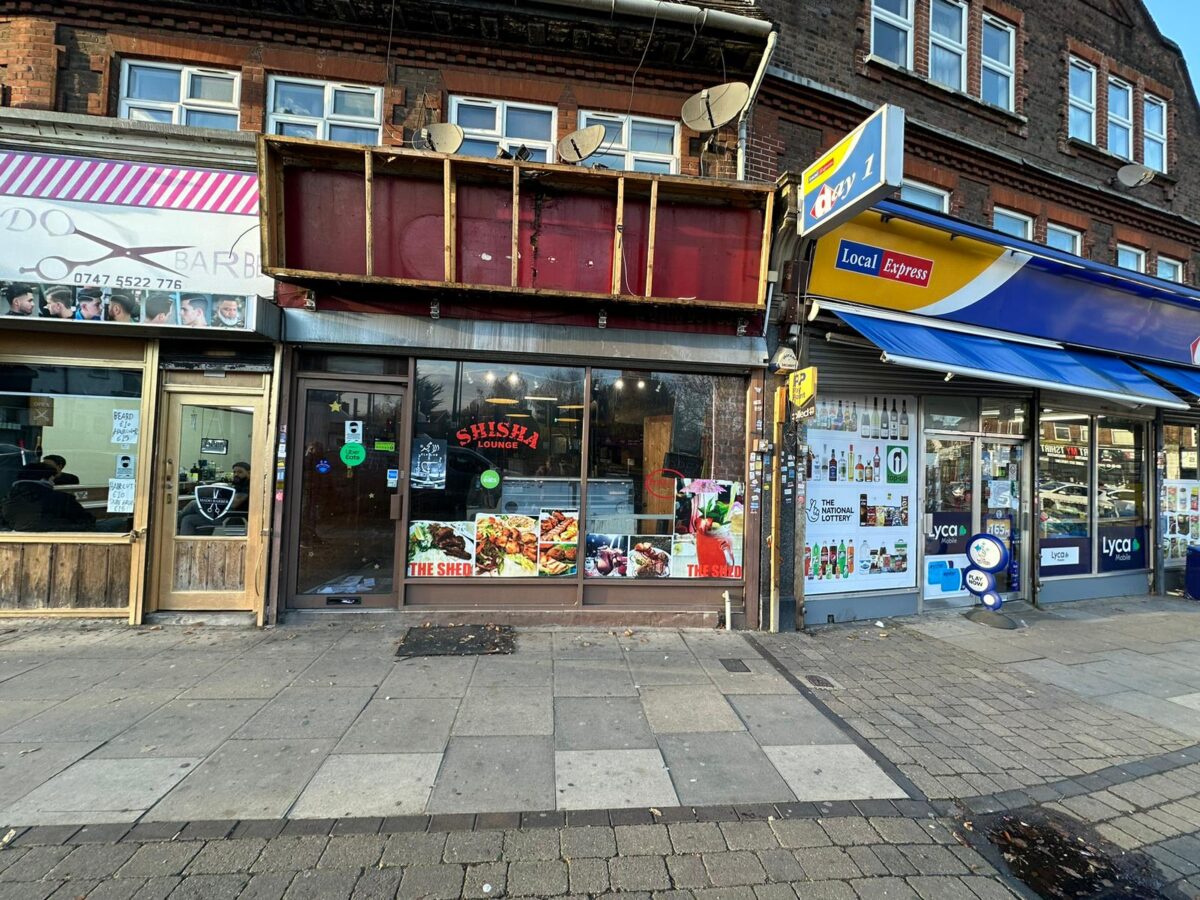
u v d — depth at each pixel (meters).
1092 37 8.94
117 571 5.52
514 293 5.42
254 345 5.62
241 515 5.71
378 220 5.44
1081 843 2.81
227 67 5.89
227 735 3.46
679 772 3.21
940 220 6.20
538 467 5.99
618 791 3.01
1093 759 3.63
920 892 2.40
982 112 7.88
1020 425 7.81
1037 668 5.26
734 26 5.92
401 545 5.76
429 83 6.07
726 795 3.02
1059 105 8.55
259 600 5.52
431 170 5.41
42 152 5.36
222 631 5.34
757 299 5.97
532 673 4.57
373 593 5.77
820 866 2.53
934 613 7.02
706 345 5.98
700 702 4.16
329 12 5.78
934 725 4.00
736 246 5.96
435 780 3.05
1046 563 8.09
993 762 3.53
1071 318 7.52
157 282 5.41
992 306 6.97
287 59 5.87
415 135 5.64
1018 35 8.27
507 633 5.47
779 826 2.79
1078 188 8.52
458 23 5.89
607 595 5.98
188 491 5.65
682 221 5.86
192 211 5.46
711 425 6.24
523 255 5.66
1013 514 7.82
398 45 5.99
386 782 3.02
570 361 5.95
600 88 6.31
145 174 5.42
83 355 5.51
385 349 5.69
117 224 5.38
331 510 5.73
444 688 4.22
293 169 5.35
